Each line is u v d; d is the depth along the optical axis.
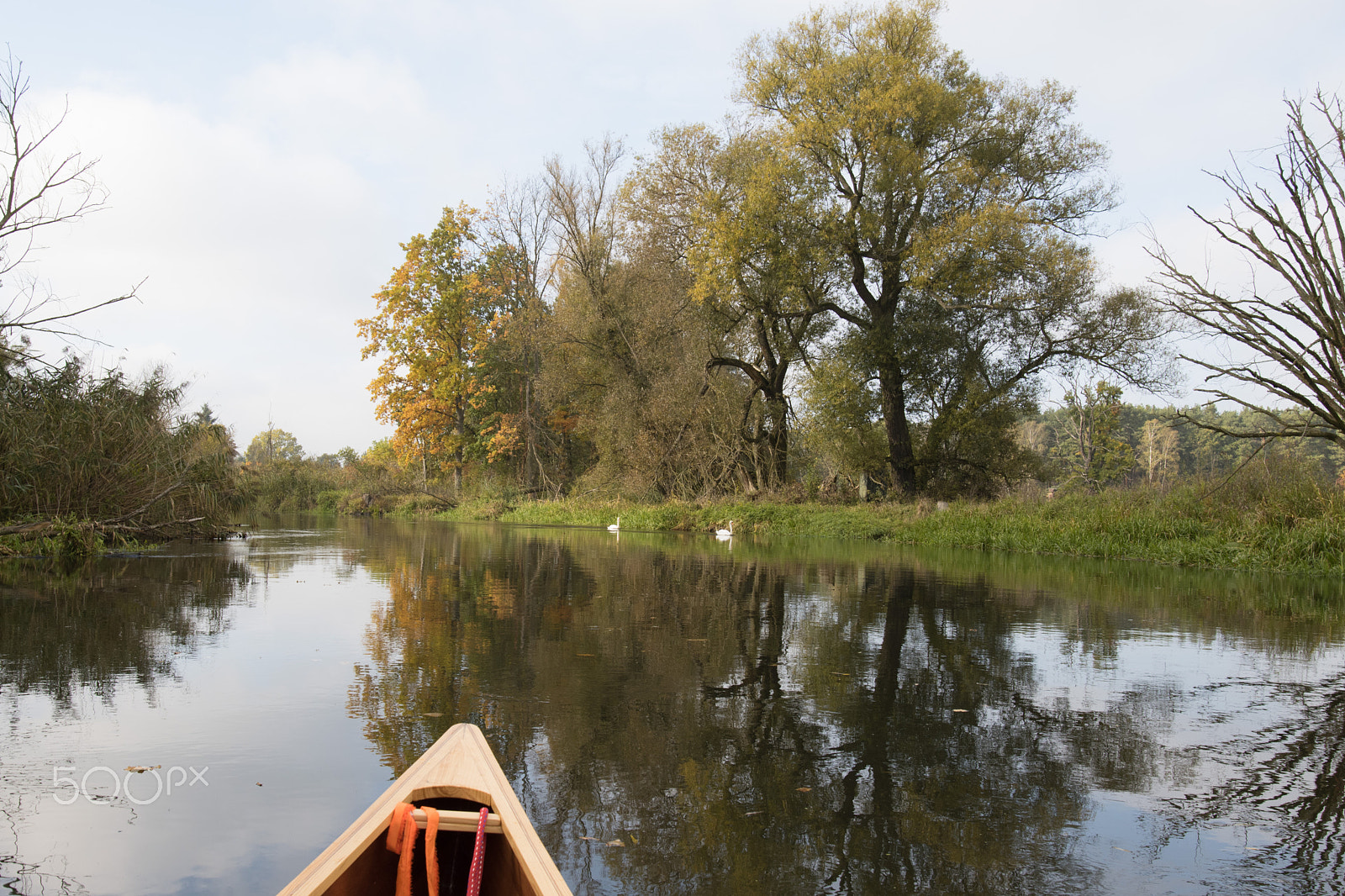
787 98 28.67
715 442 30.36
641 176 30.77
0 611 8.70
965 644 7.86
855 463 30.12
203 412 18.52
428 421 41.25
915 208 27.22
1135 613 9.81
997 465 30.09
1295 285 13.71
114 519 15.05
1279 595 11.46
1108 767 4.52
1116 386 40.66
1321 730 5.20
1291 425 15.41
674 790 4.11
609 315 33.03
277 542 19.72
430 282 40.53
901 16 26.77
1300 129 13.46
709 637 8.04
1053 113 28.14
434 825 2.77
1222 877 3.27
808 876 3.22
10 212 12.07
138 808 3.74
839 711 5.54
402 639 7.64
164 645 7.19
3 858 3.24
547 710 5.41
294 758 4.39
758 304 28.05
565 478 39.81
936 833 3.64
